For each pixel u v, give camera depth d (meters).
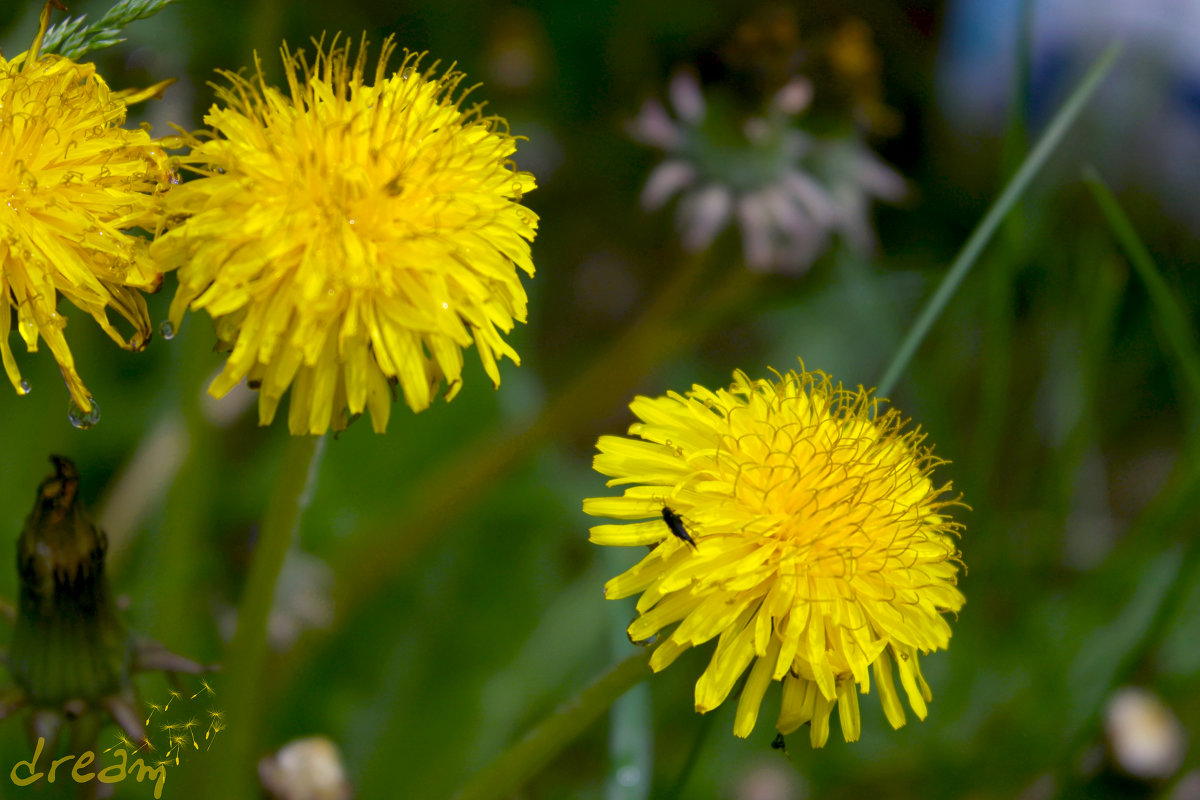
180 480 0.54
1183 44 1.00
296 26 0.78
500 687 0.61
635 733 0.50
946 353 0.74
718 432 0.46
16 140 0.44
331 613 0.57
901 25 0.98
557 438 0.74
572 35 0.92
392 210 0.44
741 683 0.45
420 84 0.45
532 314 0.90
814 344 0.79
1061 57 1.01
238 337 0.44
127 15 0.45
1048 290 0.79
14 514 0.57
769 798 0.57
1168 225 0.96
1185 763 0.53
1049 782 0.55
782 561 0.45
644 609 0.45
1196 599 0.62
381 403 0.44
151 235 0.46
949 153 0.98
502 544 0.65
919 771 0.59
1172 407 0.87
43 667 0.45
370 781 0.58
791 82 0.64
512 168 0.47
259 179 0.44
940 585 0.46
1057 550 0.64
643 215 0.96
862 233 0.68
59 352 0.44
